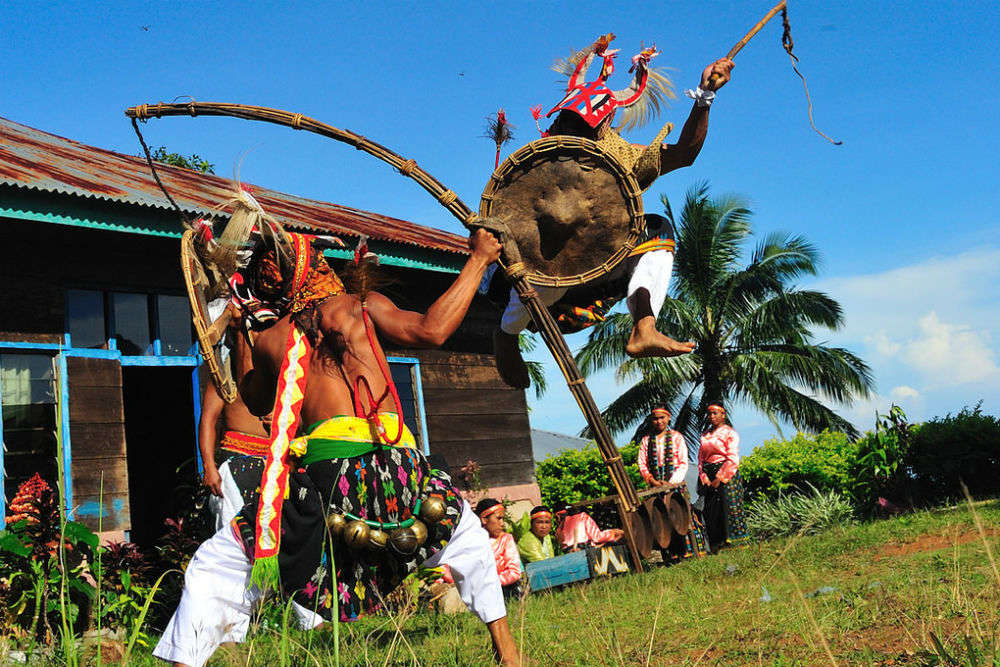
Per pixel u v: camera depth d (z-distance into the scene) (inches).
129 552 269.6
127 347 329.1
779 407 1187.9
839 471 577.9
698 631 164.2
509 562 306.0
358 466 118.5
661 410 417.1
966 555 217.0
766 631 157.3
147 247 338.0
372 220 504.1
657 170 153.7
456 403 445.7
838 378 1152.2
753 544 379.6
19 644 212.2
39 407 297.4
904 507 501.7
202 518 306.5
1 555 240.4
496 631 136.0
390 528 118.9
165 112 144.3
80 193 284.5
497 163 151.9
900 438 524.1
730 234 1167.0
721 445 427.5
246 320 129.6
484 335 472.4
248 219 127.0
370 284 127.3
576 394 135.4
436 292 447.5
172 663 118.8
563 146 145.1
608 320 1159.6
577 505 404.2
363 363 122.9
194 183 413.4
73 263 316.5
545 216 145.4
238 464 233.1
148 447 499.5
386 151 142.2
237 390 135.3
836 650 135.3
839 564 254.1
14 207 278.1
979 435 510.3
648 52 159.2
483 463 450.6
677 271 1187.3
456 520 127.3
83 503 298.5
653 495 378.0
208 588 120.0
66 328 310.8
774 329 1164.5
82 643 174.1
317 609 117.0
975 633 119.0
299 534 116.2
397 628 131.1
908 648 125.5
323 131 142.0
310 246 129.0
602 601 229.9
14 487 284.7
